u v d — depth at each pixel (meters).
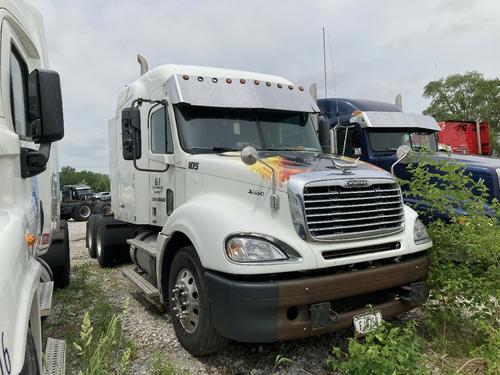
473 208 4.86
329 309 3.52
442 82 36.59
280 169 3.84
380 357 3.16
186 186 4.82
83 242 12.84
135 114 5.18
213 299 3.62
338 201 3.78
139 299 5.97
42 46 4.45
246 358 4.06
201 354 3.99
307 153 5.00
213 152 4.89
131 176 6.54
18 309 1.84
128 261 8.32
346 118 9.25
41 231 3.88
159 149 5.50
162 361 3.97
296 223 3.61
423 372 3.30
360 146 8.83
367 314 3.73
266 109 5.34
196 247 3.83
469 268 4.55
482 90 34.81
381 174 4.20
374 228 3.97
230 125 5.12
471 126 12.47
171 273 4.38
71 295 6.18
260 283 3.37
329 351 4.17
